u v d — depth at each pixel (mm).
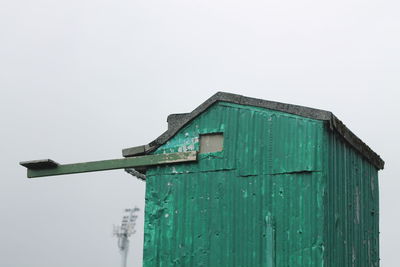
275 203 11359
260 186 11562
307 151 11258
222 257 11625
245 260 11398
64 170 13281
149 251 12383
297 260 10945
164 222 12367
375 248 14836
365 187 14258
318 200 11000
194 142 12391
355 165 13516
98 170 13070
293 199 11219
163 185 12539
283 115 11625
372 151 14805
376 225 15156
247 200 11633
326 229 11023
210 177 12094
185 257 11984
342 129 12141
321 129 11219
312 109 11328
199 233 11953
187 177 12336
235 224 11648
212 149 12227
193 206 12141
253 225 11469
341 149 12469
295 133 11445
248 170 11734
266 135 11711
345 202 12438
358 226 13359
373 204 14977
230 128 12078
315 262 10781
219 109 12281
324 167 11172
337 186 11938
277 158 11516
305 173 11219
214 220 11867
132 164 12789
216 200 11930
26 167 13578
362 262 13430
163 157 12570
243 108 12031
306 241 10938
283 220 11227
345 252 12148
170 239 12219
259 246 11328
